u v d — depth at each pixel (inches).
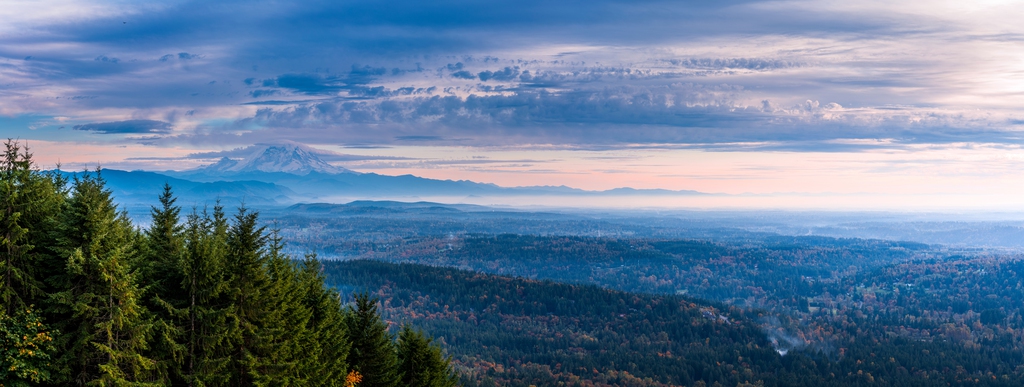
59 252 1926.7
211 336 2127.2
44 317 1909.4
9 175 1955.0
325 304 2800.2
